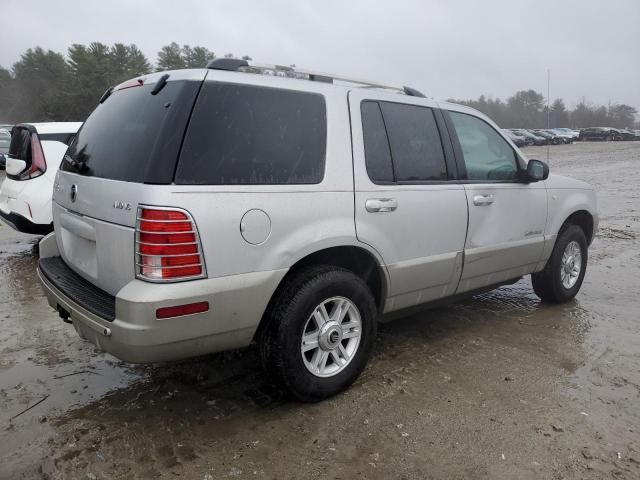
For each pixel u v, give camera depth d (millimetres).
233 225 2732
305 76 3412
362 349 3383
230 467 2621
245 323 2871
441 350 4031
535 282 5133
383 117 3537
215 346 2838
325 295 3119
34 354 3920
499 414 3121
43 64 71125
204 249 2645
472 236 4020
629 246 7793
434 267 3768
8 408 3148
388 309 3645
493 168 4289
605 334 4395
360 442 2840
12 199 6531
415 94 4055
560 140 50000
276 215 2896
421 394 3348
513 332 4418
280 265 2924
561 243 4957
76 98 59938
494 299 5355
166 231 2537
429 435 2908
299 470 2605
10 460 2656
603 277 6164
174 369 3668
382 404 3225
